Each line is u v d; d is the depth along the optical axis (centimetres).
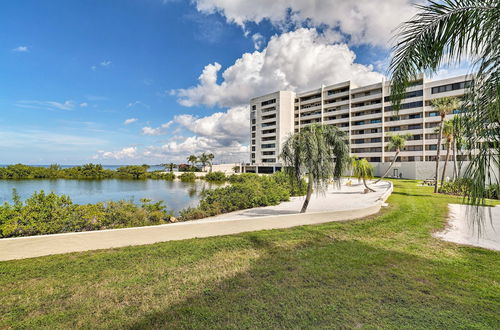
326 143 992
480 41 317
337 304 338
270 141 6569
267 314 314
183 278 425
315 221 888
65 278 423
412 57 389
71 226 697
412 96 4359
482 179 305
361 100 5084
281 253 557
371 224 852
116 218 812
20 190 3139
